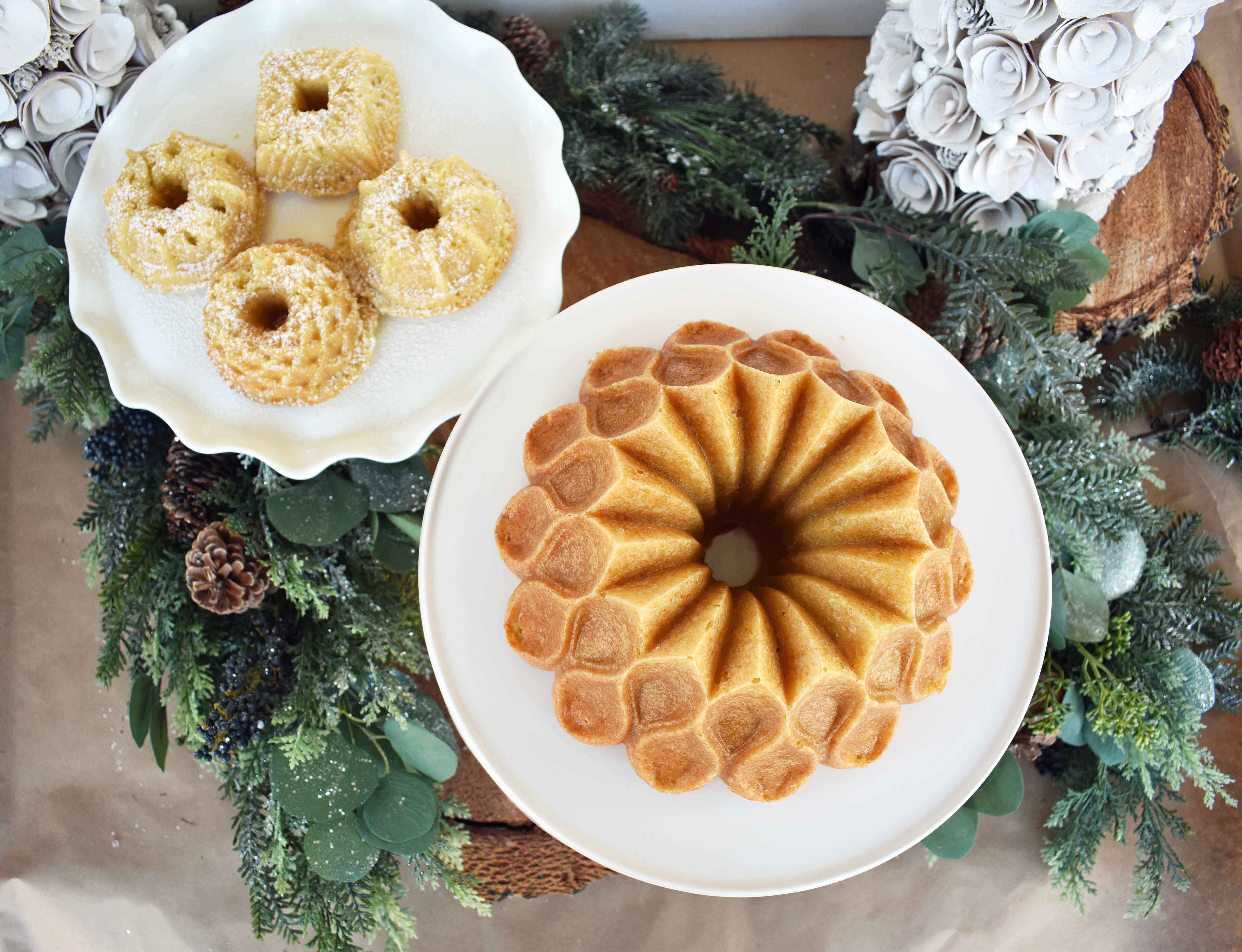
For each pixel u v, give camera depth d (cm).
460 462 75
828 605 71
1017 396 84
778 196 87
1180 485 92
